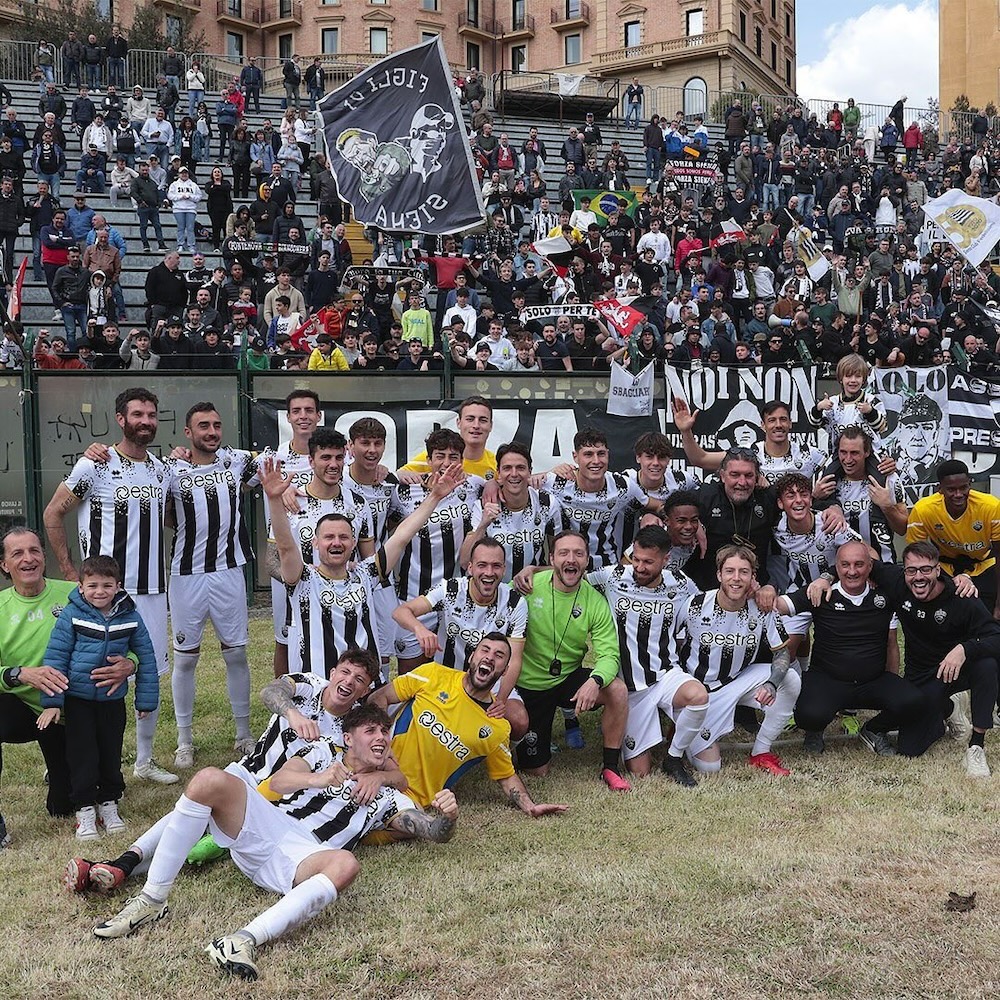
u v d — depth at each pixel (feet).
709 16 177.17
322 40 186.70
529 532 22.25
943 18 176.04
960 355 39.42
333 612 19.17
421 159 50.55
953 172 90.84
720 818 17.95
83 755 17.30
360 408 35.45
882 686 21.40
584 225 63.31
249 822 14.76
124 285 57.77
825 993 12.34
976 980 12.53
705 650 20.58
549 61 193.67
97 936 13.82
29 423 33.73
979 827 17.34
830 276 60.75
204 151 72.90
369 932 13.96
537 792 19.56
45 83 71.51
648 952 13.35
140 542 20.75
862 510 24.06
